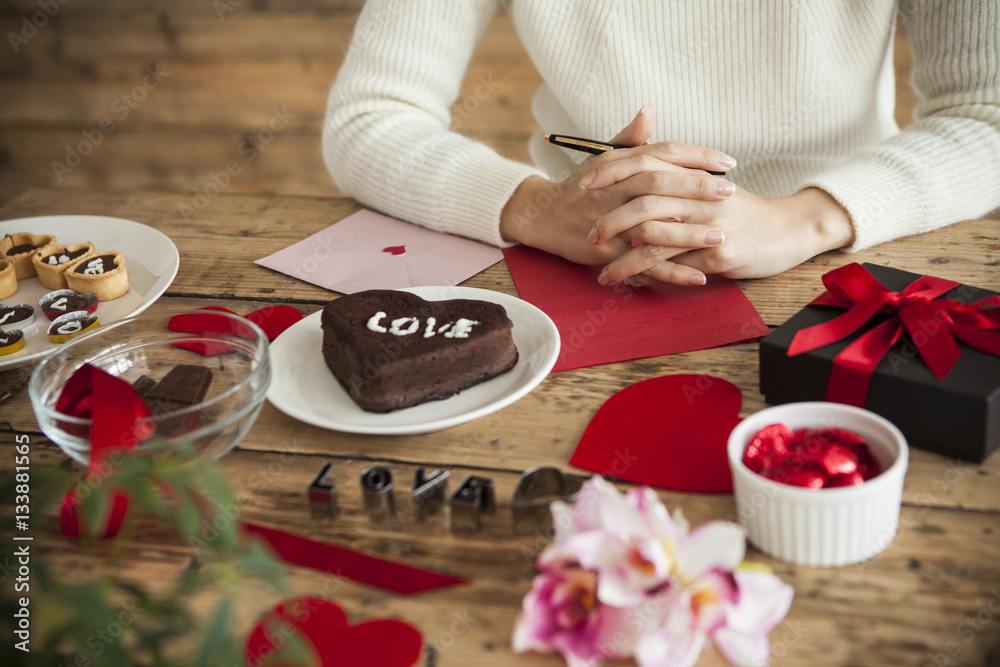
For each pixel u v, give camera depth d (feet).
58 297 3.12
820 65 3.64
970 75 3.39
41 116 9.12
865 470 2.23
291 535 2.31
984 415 2.30
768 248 3.04
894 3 3.67
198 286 3.22
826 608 2.12
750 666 2.00
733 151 3.84
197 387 2.53
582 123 3.92
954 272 3.01
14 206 3.85
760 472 2.23
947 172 3.22
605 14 3.68
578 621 2.04
